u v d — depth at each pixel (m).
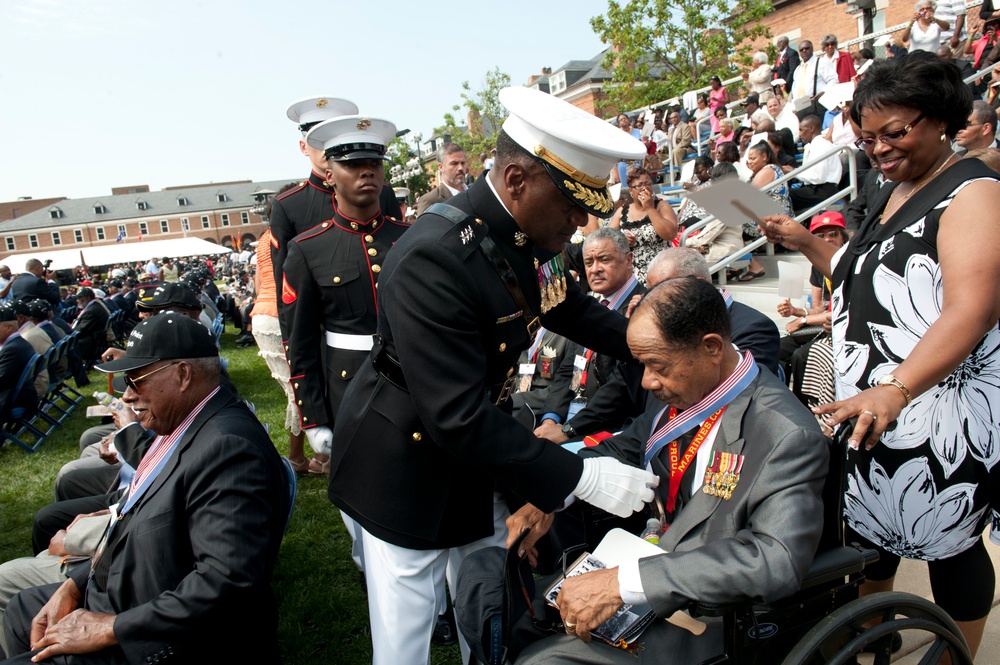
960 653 1.84
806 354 3.64
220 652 2.19
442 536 2.04
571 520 2.68
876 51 11.84
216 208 87.75
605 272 3.45
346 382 3.27
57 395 8.24
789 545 1.50
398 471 1.98
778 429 1.64
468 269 1.75
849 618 1.57
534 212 1.79
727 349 1.77
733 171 6.44
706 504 1.71
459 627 1.96
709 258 6.45
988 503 1.93
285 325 3.48
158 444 2.34
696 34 20.77
